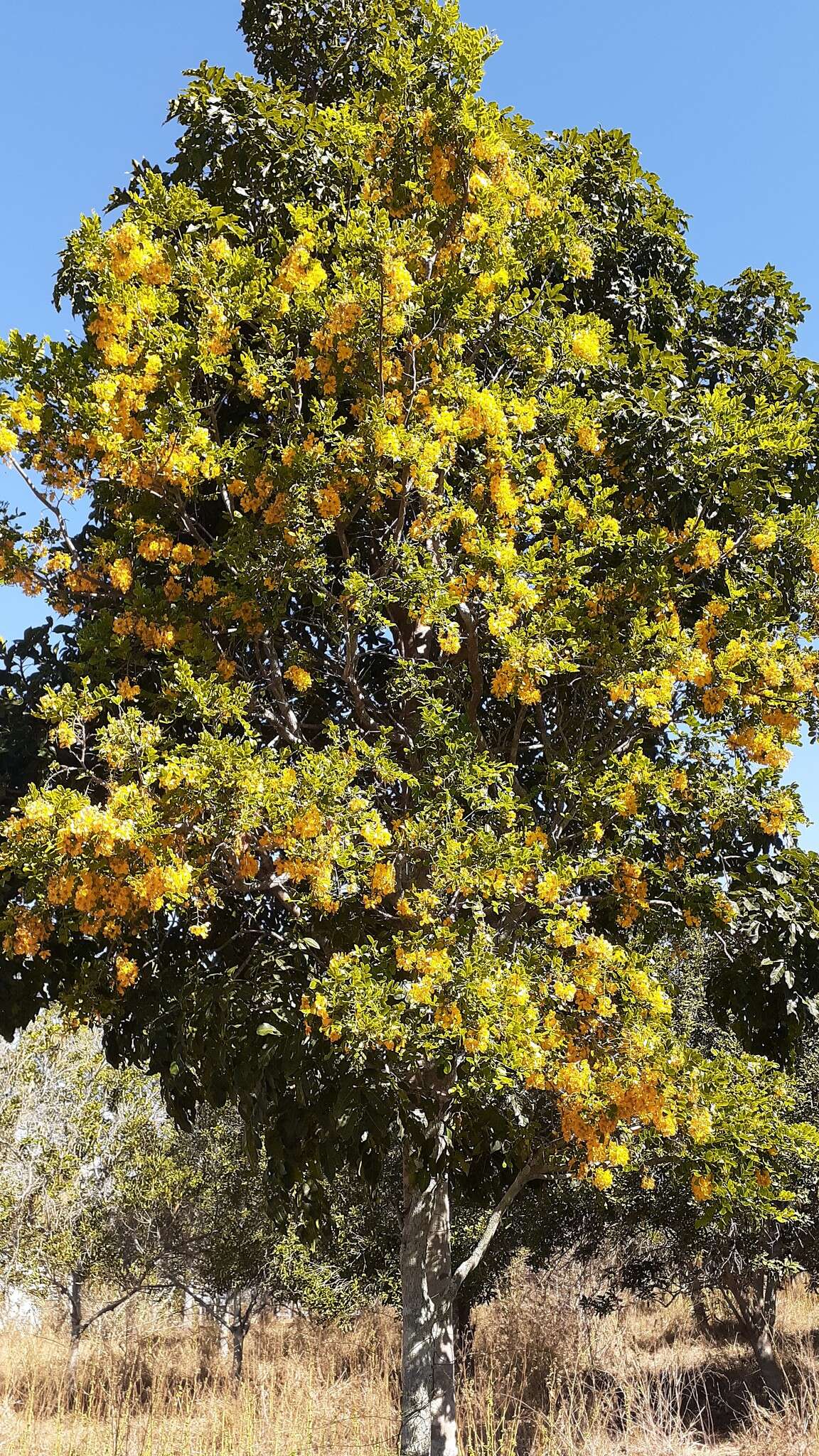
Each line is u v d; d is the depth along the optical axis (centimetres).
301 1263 1291
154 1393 725
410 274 520
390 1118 496
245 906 607
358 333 496
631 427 569
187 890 427
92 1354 1363
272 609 544
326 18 685
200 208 503
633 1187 1006
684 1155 519
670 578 541
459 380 506
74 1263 1259
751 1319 1054
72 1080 1366
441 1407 552
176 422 484
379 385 507
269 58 703
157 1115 1433
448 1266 600
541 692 636
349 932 536
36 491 517
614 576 541
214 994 506
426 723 507
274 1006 507
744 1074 539
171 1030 553
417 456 489
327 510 511
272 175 590
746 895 595
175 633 529
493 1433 573
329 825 446
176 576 541
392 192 539
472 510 515
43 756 553
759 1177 539
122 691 516
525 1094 557
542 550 573
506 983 431
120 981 520
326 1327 1407
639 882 569
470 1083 479
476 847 455
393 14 610
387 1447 601
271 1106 496
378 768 470
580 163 662
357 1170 567
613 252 655
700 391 607
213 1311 1329
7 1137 1319
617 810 524
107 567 534
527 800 549
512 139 530
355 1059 469
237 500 573
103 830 398
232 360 555
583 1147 520
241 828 427
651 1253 1182
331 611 566
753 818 563
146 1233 1305
